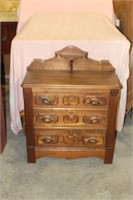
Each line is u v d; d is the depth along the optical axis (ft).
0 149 6.01
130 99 7.03
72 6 6.60
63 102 5.16
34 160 5.77
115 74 5.54
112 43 5.55
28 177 5.41
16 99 6.13
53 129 5.46
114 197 4.98
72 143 5.63
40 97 5.10
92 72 5.61
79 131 5.49
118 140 6.57
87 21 6.15
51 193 5.05
